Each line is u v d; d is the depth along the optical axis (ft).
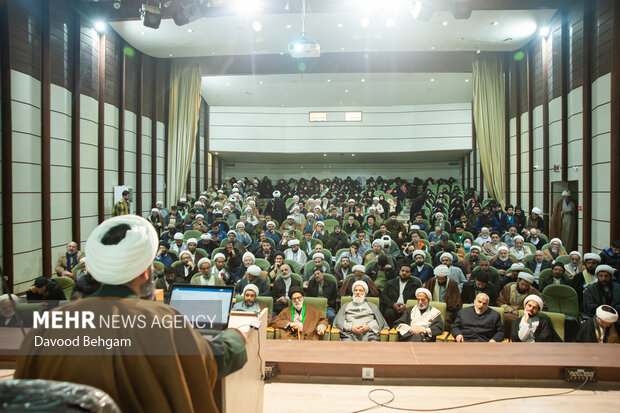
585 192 28.94
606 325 13.74
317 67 45.68
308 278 22.35
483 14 32.37
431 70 44.80
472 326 14.58
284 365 10.07
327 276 19.98
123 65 35.58
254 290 16.07
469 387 9.60
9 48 22.50
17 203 23.38
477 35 36.58
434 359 10.06
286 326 15.06
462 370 9.80
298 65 45.60
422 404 8.98
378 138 58.80
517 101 41.11
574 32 30.71
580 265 23.03
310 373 10.02
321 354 10.43
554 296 18.20
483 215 35.42
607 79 26.68
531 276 17.52
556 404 8.91
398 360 10.02
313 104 58.54
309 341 11.35
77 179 28.66
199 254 25.29
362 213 40.57
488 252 28.07
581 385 9.53
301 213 42.42
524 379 9.75
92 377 3.24
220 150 58.39
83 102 29.78
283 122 59.36
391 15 32.04
